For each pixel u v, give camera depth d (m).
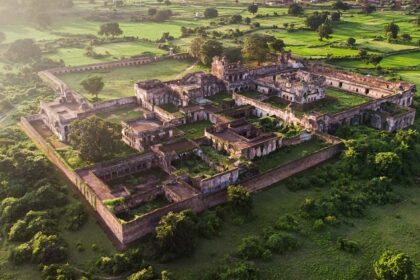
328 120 138.88
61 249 85.12
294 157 124.56
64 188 105.88
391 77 193.75
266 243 88.25
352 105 163.62
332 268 83.69
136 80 190.38
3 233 91.56
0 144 126.19
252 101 157.38
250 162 114.50
